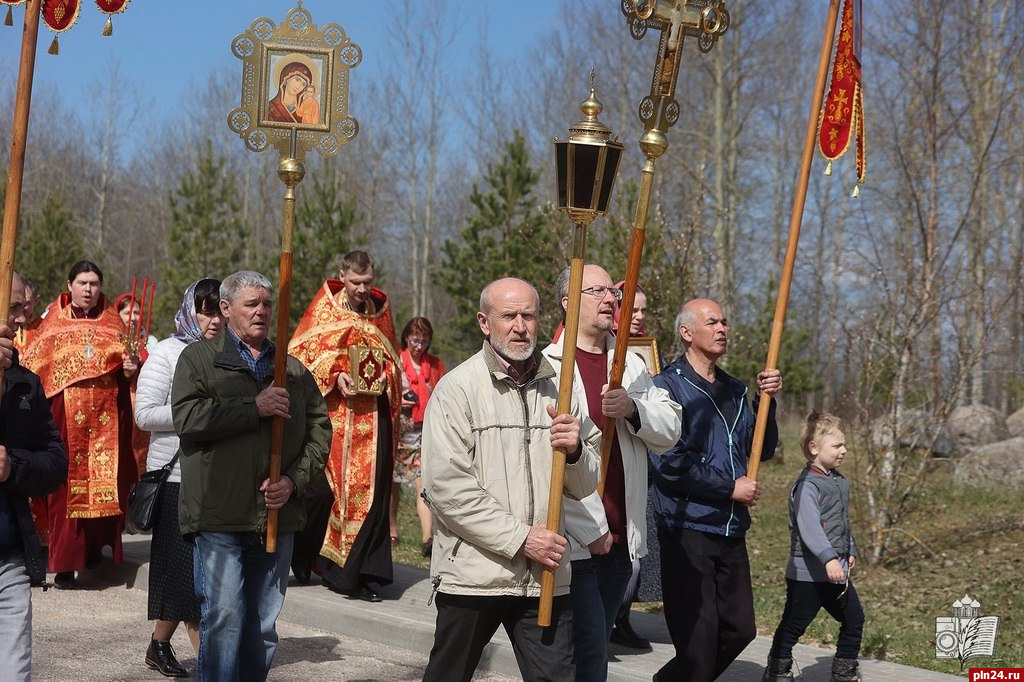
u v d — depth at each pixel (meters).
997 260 21.39
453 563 4.11
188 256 20.66
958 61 16.34
